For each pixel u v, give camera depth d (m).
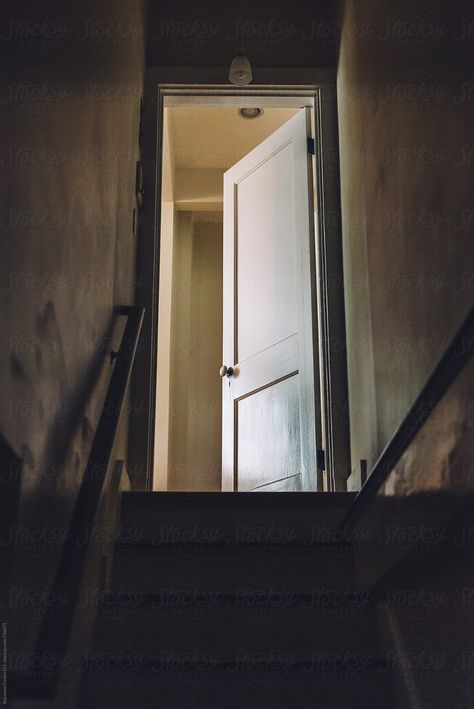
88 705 2.41
